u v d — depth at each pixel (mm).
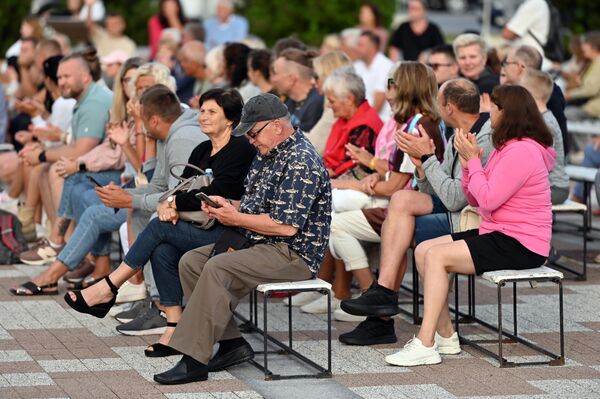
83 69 19438
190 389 12516
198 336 12734
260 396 12227
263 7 46531
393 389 12477
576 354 13961
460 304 16781
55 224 19750
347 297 16422
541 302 16891
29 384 12719
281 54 19688
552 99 19203
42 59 24875
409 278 18672
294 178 12875
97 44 34906
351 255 15656
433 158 14305
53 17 37375
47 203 20953
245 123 12922
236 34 35562
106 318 16031
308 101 19547
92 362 13680
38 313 16344
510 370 13242
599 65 28188
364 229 15555
